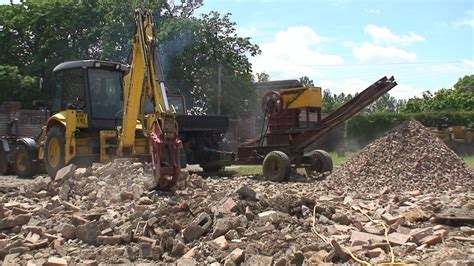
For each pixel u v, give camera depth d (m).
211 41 33.31
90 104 14.16
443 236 7.00
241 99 34.91
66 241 7.38
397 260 6.02
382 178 11.61
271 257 6.23
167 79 32.00
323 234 7.09
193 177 10.70
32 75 30.84
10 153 18.52
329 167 14.88
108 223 7.50
